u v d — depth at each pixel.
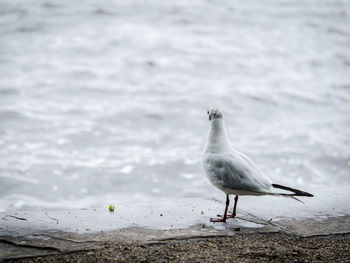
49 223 5.71
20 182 13.27
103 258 4.75
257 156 15.75
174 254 4.87
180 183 13.77
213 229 5.70
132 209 6.40
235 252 4.97
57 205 12.09
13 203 12.10
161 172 14.41
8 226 5.54
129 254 4.86
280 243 5.31
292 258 4.81
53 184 13.33
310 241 5.41
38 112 19.91
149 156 15.67
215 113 6.01
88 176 13.89
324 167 14.97
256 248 5.10
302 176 14.27
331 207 6.65
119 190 13.24
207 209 6.51
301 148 16.47
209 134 6.10
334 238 5.54
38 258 4.74
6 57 29.66
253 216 6.24
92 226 5.66
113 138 17.44
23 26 37.44
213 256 4.83
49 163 14.78
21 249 4.95
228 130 18.78
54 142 16.77
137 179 13.86
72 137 17.23
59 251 4.91
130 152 16.09
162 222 5.89
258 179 5.73
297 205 6.71
